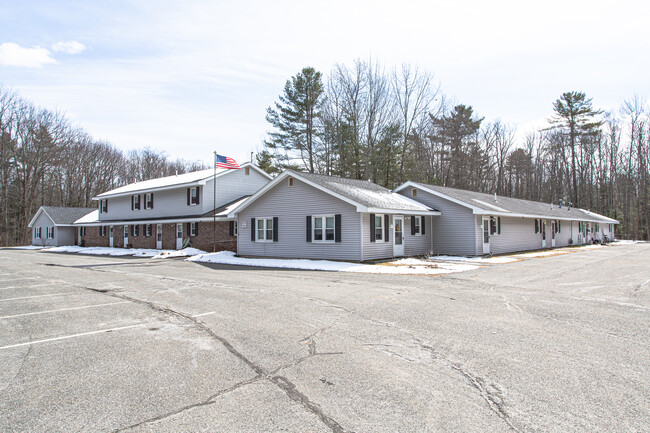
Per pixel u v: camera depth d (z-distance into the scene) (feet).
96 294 34.88
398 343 18.99
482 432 10.79
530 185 170.50
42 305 30.19
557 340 19.22
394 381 14.42
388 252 64.69
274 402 12.84
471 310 26.13
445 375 14.93
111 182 197.77
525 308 26.66
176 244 100.17
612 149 164.25
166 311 27.02
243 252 76.18
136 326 23.08
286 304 28.68
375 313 25.41
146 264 65.77
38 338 20.98
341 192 61.41
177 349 18.56
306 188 66.23
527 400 12.74
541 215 89.71
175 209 102.32
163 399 13.20
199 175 103.91
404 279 42.11
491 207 74.23
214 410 12.34
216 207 96.99
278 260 65.21
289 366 16.11
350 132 122.42
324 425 11.29
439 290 34.47
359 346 18.60
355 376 14.94
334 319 23.93
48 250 120.67
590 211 150.82
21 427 11.43
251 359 17.03
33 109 157.07
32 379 15.15
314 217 65.10
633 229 159.43
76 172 183.32
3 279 47.16
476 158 151.12
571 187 168.96
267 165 133.69
